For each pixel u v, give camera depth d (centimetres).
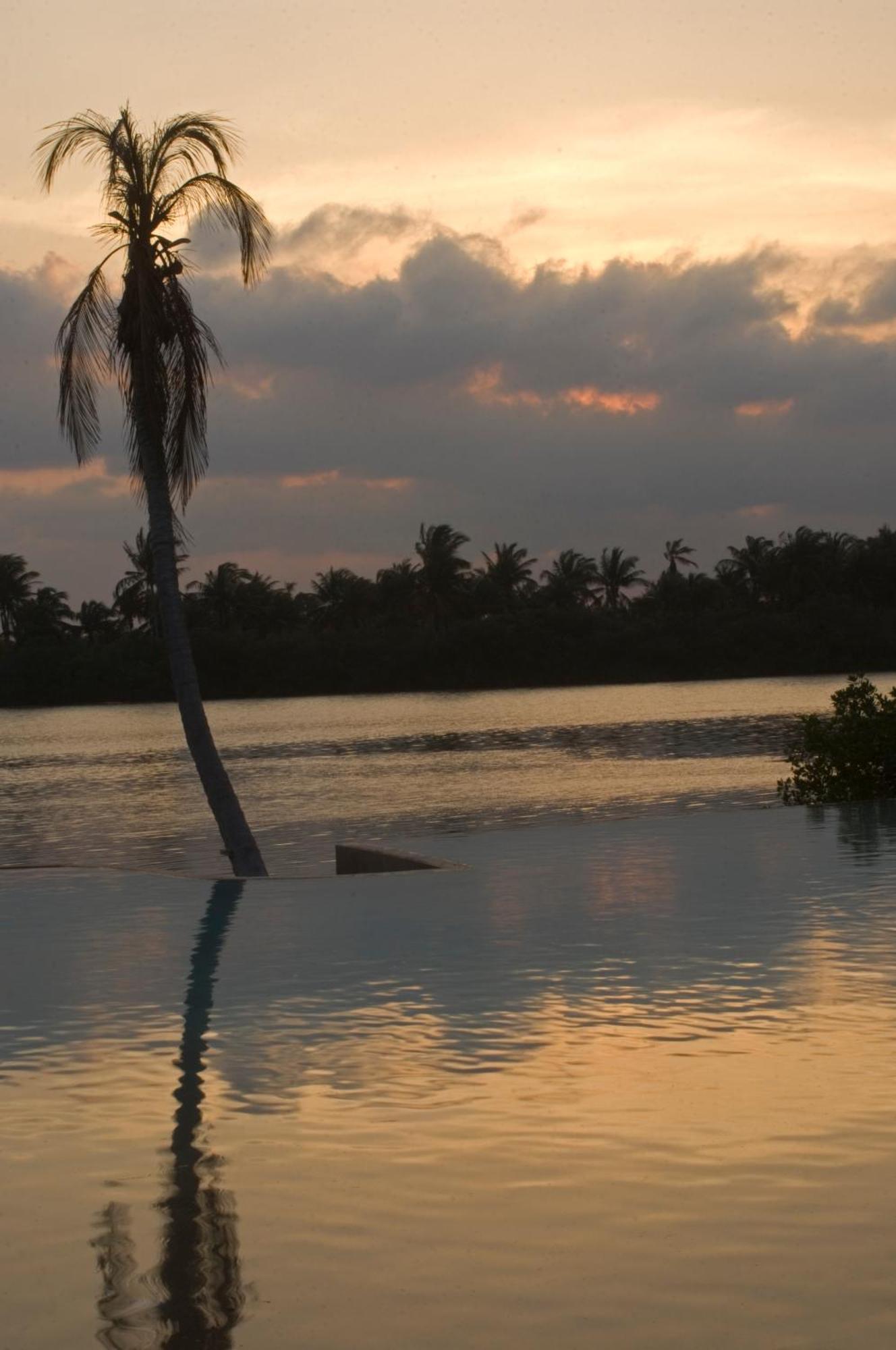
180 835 2886
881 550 13575
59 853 2619
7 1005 792
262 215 1919
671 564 14450
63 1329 382
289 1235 440
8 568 13100
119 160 1866
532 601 13750
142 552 12500
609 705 8744
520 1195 468
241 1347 369
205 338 1912
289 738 6575
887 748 1822
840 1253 414
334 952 924
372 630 12950
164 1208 467
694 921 987
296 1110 571
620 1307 384
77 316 1897
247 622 13112
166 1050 680
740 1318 376
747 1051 640
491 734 6225
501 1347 364
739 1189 466
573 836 1551
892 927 938
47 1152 527
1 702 11900
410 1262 418
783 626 13100
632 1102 566
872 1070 603
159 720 9356
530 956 880
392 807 3250
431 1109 566
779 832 1503
